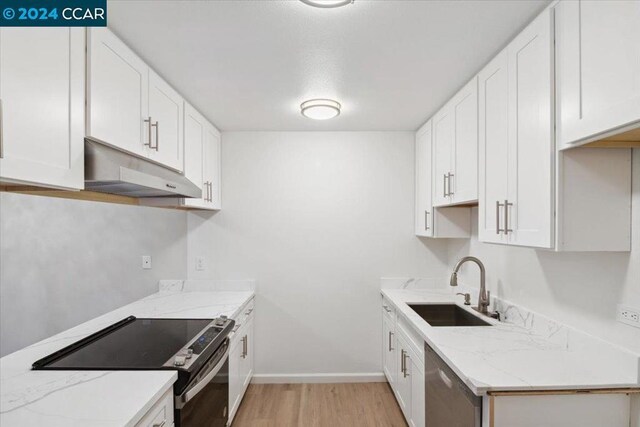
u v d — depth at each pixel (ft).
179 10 4.53
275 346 10.52
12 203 10.07
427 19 4.77
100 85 4.46
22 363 4.89
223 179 10.51
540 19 4.36
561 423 4.12
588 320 4.96
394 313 9.02
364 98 7.76
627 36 3.17
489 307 7.73
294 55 5.79
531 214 4.59
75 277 10.13
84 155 4.25
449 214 8.91
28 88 3.36
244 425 8.31
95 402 3.77
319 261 10.56
